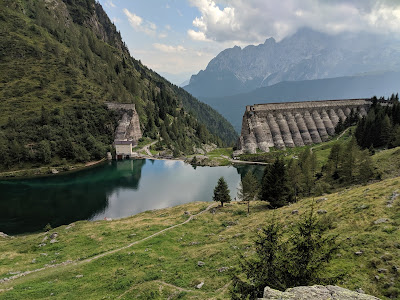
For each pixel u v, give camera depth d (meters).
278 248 20.09
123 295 34.19
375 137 125.94
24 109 182.38
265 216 60.59
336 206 46.09
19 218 94.69
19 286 38.47
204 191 125.81
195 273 37.81
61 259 50.19
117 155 194.88
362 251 28.48
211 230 61.91
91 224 73.00
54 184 136.25
